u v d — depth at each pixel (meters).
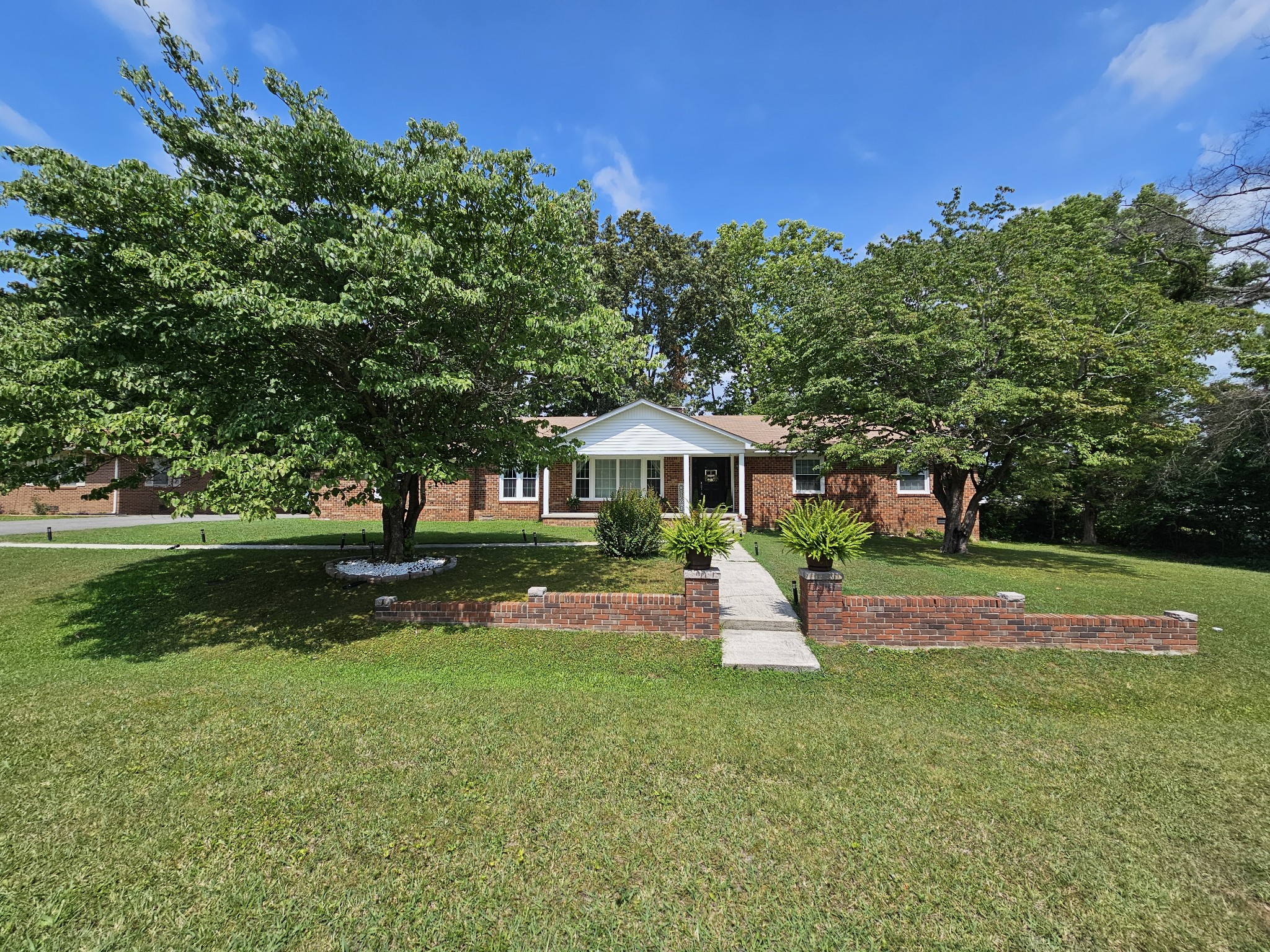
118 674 5.83
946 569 10.98
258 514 6.30
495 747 3.91
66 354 6.54
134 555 11.38
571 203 7.86
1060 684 5.64
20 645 6.90
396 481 9.48
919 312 12.44
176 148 7.04
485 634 7.02
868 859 2.74
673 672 5.96
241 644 6.86
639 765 3.66
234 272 6.57
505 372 8.32
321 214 7.23
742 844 2.84
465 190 7.11
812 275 16.91
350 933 2.25
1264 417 14.62
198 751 3.81
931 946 2.23
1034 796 3.36
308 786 3.34
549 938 2.24
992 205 20.20
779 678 5.77
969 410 11.12
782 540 7.21
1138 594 9.19
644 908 2.40
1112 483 17.66
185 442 6.43
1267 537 15.95
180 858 2.68
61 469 7.06
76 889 2.46
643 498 12.45
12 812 3.04
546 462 9.62
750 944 2.22
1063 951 2.20
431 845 2.80
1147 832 3.01
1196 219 18.55
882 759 3.83
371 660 6.31
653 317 29.20
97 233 6.52
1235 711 5.06
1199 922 2.36
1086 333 11.23
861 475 18.88
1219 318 12.58
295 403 6.92
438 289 6.51
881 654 6.38
